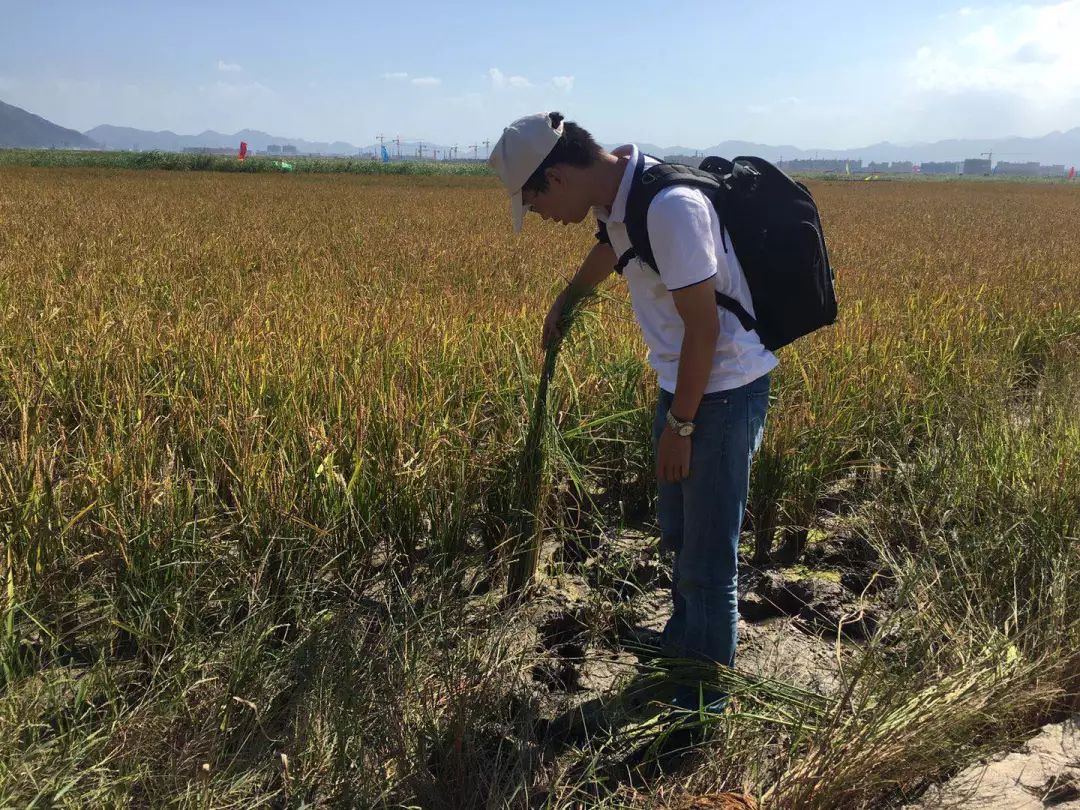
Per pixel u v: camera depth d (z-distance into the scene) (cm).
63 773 172
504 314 562
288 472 294
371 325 505
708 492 213
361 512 297
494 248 1134
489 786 190
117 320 515
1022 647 225
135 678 227
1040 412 379
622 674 252
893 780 181
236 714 205
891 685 203
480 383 404
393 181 4500
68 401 398
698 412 209
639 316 224
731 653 229
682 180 190
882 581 320
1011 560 270
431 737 199
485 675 220
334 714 197
